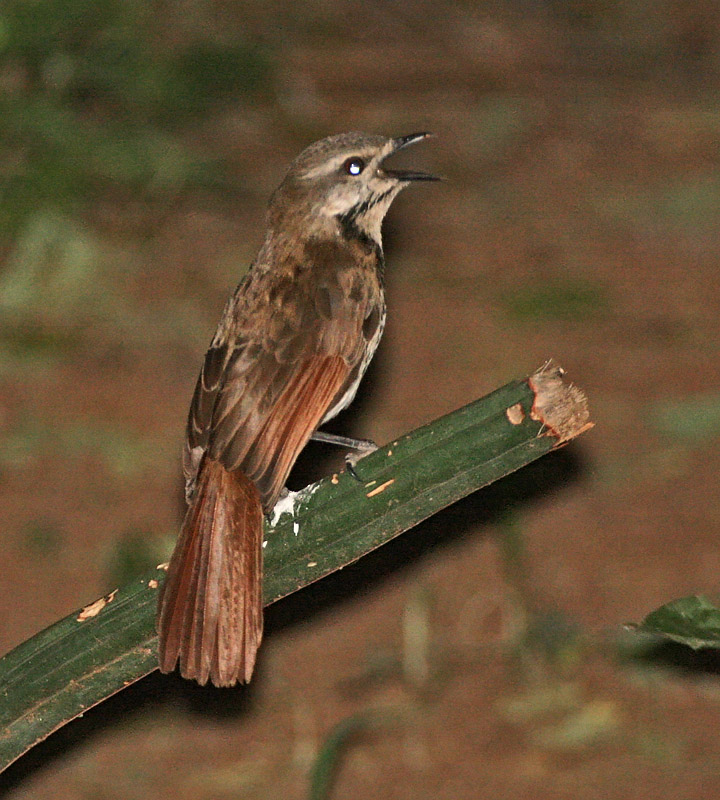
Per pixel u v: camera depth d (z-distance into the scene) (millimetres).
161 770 10500
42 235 17547
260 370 8727
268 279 9438
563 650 11609
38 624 11883
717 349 16531
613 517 13500
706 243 19500
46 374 15875
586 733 10711
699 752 10453
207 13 23750
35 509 13602
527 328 17156
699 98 24359
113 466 14273
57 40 19844
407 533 12938
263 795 10172
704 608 6102
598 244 19516
